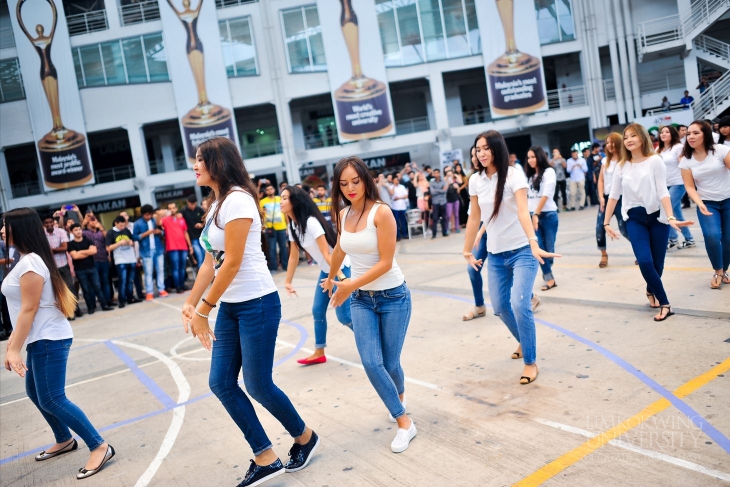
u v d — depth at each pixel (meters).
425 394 4.09
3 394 6.09
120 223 11.20
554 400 3.63
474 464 3.00
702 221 5.46
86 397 5.40
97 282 10.96
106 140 28.70
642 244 4.90
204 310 2.88
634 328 4.78
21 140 24.17
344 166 3.28
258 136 29.44
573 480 2.70
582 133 27.72
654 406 3.33
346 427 3.75
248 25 24.02
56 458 4.02
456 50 23.91
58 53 23.56
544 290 6.61
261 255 3.06
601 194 7.16
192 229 12.35
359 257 3.36
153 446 3.96
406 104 28.80
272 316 3.03
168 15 23.12
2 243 9.22
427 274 9.26
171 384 5.41
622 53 23.17
